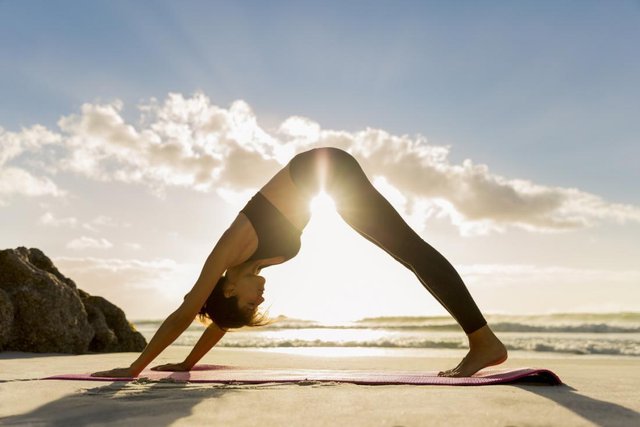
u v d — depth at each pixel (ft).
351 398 7.58
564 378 11.89
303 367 15.69
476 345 10.57
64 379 9.84
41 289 22.95
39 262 26.45
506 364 20.39
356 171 11.07
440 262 10.64
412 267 10.86
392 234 10.87
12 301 22.20
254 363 17.53
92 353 24.43
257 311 11.13
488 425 5.78
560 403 7.22
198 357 12.21
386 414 6.39
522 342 44.55
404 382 9.20
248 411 6.63
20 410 6.75
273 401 7.35
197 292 10.01
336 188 10.98
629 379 11.50
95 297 27.50
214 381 9.53
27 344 22.17
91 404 7.11
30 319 22.27
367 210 10.93
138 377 10.12
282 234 10.60
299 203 10.85
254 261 10.56
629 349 36.81
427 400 7.41
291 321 107.96
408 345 43.75
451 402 7.24
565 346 39.58
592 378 11.96
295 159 11.01
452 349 39.70
